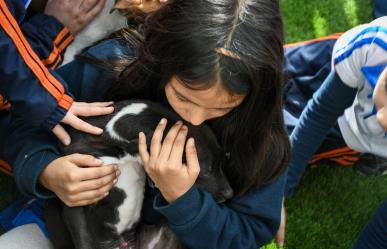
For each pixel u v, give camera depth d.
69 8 2.60
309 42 3.50
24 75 2.17
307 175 3.45
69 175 2.15
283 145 2.19
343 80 2.70
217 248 2.28
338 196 3.40
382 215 2.52
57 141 2.31
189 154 2.03
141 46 1.99
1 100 2.54
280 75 1.87
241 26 1.75
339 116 2.99
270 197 2.32
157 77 2.01
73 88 2.39
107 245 2.36
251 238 2.33
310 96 3.42
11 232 2.43
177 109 1.94
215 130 2.18
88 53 2.36
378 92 2.19
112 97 2.27
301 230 3.22
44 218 2.47
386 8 4.04
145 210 2.46
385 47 2.44
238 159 2.19
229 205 2.35
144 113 2.12
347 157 3.37
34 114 2.20
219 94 1.80
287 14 3.96
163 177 2.03
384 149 2.91
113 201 2.29
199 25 1.75
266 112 1.99
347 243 3.22
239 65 1.75
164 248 2.39
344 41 2.75
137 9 2.41
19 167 2.27
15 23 2.16
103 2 2.62
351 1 4.11
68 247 2.40
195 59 1.74
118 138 2.14
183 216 2.12
